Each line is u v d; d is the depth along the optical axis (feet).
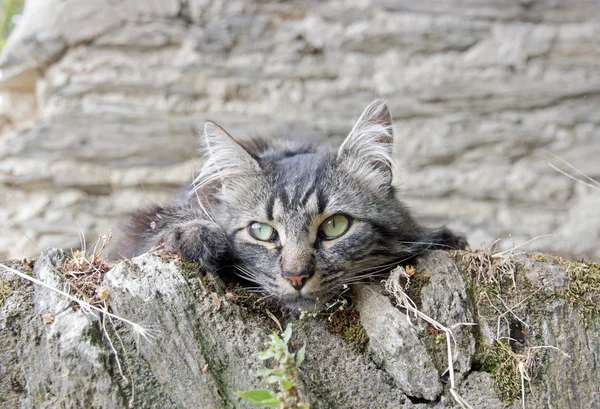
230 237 2.59
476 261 2.51
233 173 2.65
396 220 2.63
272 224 2.56
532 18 3.70
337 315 2.46
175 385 2.32
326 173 2.62
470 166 3.68
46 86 3.69
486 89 3.69
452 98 3.69
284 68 3.70
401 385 2.39
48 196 3.61
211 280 2.44
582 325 2.44
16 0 5.62
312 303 2.48
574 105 3.67
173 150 3.65
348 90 3.70
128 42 3.67
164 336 2.35
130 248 2.69
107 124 3.65
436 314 2.44
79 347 2.32
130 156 3.64
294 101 3.69
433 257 2.54
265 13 3.70
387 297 2.47
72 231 3.58
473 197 3.67
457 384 2.39
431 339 2.41
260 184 2.62
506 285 2.48
